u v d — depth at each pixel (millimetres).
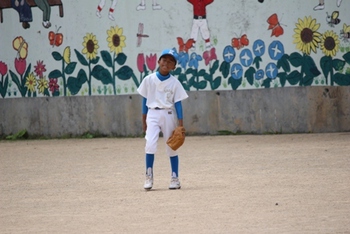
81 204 23688
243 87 46281
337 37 45375
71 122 48750
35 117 49438
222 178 28297
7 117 49875
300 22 45594
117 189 26562
